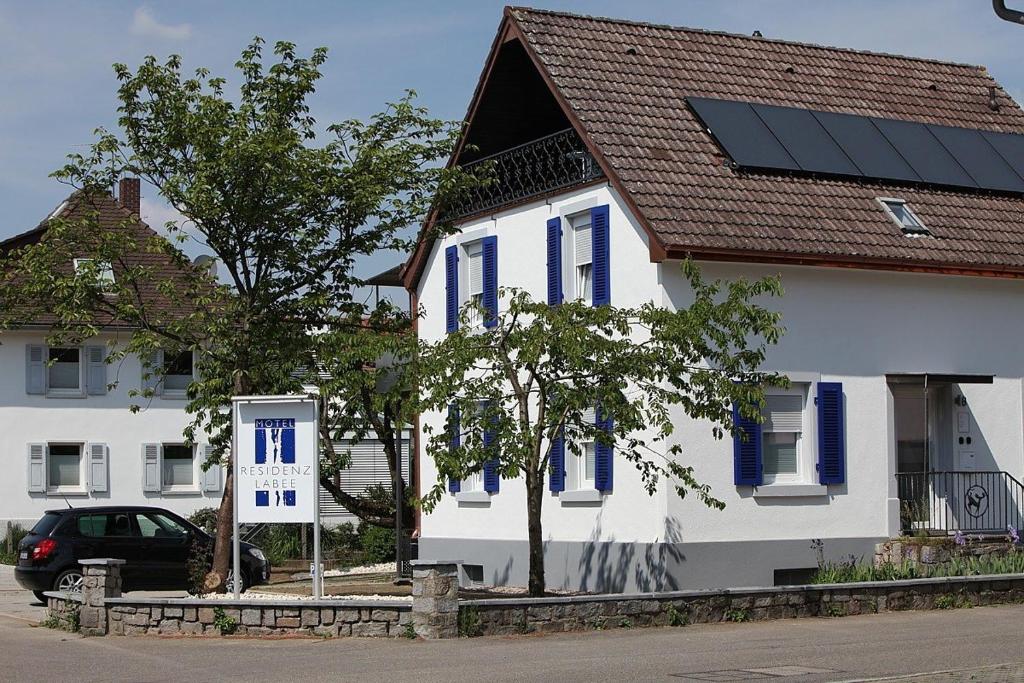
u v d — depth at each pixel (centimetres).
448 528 2762
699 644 1602
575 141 2425
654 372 1873
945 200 2520
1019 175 2650
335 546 3528
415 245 2378
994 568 2128
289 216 2212
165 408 4259
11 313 2328
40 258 2166
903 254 2334
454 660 1484
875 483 2334
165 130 2192
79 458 4203
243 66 2217
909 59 2895
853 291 2342
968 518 2445
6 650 1661
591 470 2389
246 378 2253
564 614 1723
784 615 1853
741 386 1862
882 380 2352
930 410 2466
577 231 2436
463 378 1884
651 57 2569
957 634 1677
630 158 2292
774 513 2255
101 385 4209
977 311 2459
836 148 2498
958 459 2450
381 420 2888
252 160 2111
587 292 2414
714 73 2603
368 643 1636
